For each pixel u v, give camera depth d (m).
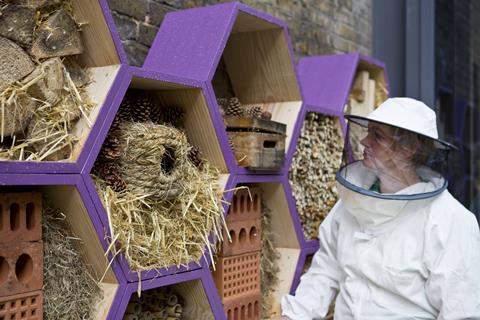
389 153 1.91
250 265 2.10
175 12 2.13
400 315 1.89
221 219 1.88
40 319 1.38
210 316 1.87
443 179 1.94
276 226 2.33
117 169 1.59
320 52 3.47
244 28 2.23
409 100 1.97
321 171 2.55
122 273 1.54
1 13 1.35
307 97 2.86
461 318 1.78
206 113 1.85
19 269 1.39
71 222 1.50
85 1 1.50
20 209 1.34
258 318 2.14
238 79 2.41
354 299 1.97
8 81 1.34
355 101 2.99
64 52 1.48
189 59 1.94
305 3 3.32
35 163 1.31
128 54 2.22
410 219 1.91
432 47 3.50
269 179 2.13
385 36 3.64
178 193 1.69
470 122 4.12
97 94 1.52
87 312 1.52
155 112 1.81
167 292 1.87
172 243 1.70
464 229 1.84
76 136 1.46
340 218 2.12
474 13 4.04
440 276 1.80
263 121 2.04
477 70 4.12
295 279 2.31
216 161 1.92
